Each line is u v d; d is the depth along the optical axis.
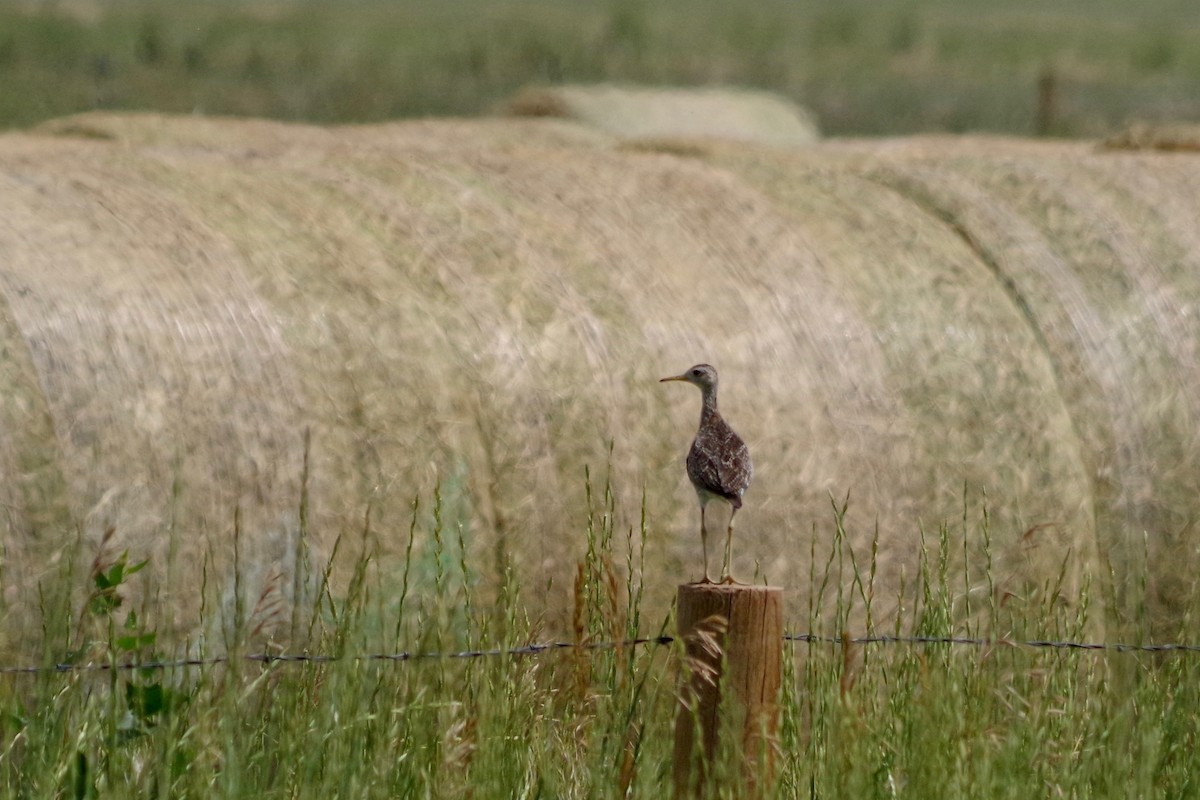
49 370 10.30
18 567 10.00
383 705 9.48
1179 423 14.04
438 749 9.48
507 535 11.54
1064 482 13.54
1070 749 9.96
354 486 11.09
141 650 9.76
